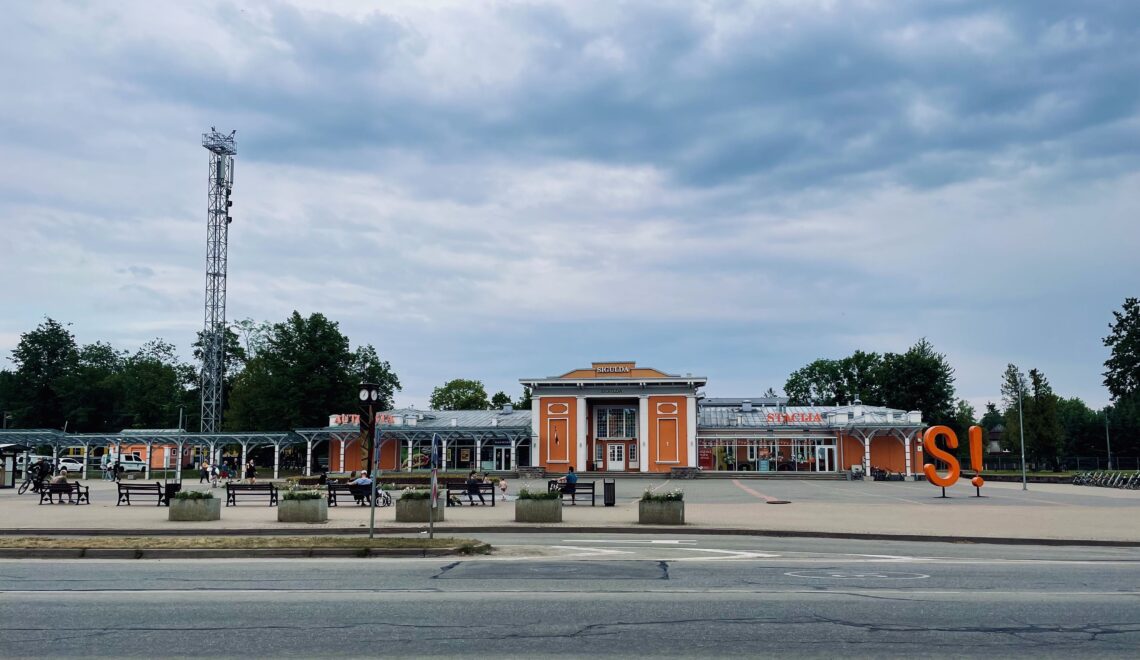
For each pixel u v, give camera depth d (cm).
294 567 1425
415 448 7362
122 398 10800
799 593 1155
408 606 1052
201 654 812
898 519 2495
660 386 6931
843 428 6725
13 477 4759
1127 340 8962
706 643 857
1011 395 9294
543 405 7038
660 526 2236
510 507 3138
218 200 8462
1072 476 6500
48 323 10712
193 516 2364
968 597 1130
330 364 8150
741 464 6994
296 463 9000
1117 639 883
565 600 1096
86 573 1355
